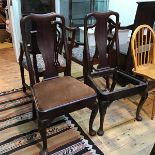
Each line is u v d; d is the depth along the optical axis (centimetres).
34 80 175
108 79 240
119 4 355
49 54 178
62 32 183
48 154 165
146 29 220
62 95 156
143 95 193
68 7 349
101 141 179
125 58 238
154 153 119
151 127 198
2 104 230
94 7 359
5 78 291
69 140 179
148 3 212
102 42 201
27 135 185
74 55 243
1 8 450
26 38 168
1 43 447
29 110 220
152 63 226
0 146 173
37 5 333
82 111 219
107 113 217
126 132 191
